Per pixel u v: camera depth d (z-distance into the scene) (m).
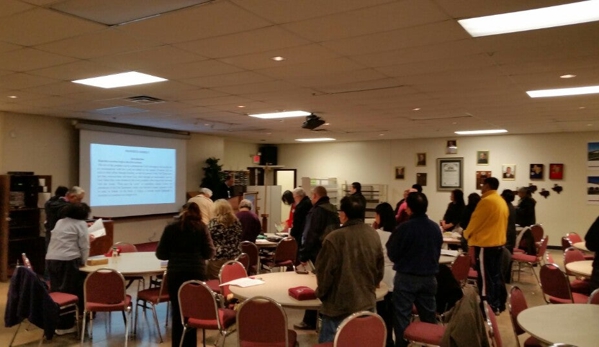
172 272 3.83
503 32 3.60
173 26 3.50
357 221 2.97
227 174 12.09
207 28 3.54
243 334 2.95
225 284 3.69
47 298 3.99
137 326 4.95
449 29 3.55
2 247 7.33
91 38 3.80
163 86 5.79
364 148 13.75
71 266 4.52
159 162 10.81
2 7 3.10
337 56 4.34
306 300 3.10
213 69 4.87
